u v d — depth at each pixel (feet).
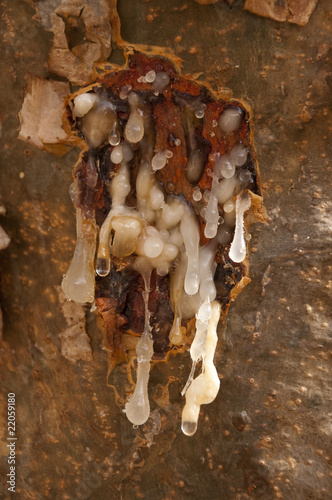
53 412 1.16
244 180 1.08
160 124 1.09
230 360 1.11
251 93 1.05
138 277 1.13
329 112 1.05
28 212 1.11
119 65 1.05
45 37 1.05
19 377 1.17
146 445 1.15
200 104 1.07
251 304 1.09
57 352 1.14
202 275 1.10
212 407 1.12
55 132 1.07
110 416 1.14
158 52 1.05
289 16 1.03
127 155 1.09
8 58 1.07
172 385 1.13
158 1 1.03
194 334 1.11
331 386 1.09
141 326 1.13
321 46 1.04
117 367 1.13
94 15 1.04
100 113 1.07
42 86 1.07
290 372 1.09
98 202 1.10
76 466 1.17
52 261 1.11
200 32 1.04
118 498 1.17
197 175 1.09
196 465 1.13
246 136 1.07
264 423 1.11
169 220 1.10
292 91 1.05
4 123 1.09
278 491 1.11
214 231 1.08
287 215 1.07
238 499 1.12
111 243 1.10
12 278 1.14
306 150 1.06
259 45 1.04
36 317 1.14
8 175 1.10
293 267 1.08
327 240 1.07
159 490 1.15
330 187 1.07
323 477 1.10
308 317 1.08
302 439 1.10
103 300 1.12
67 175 1.09
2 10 1.06
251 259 1.08
